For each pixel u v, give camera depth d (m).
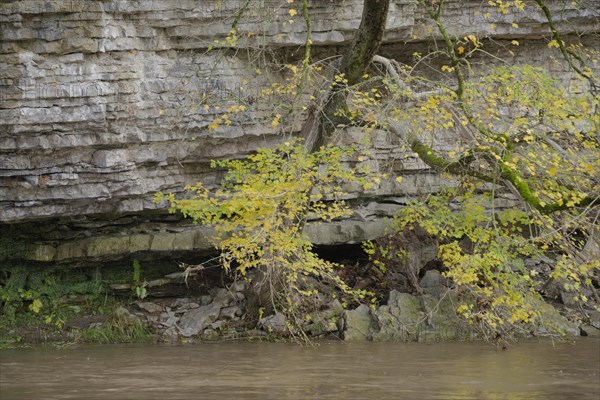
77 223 20.17
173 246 20.48
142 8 18.20
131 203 19.36
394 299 19.81
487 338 18.33
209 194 19.88
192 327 19.80
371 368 15.87
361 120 17.94
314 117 18.33
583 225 16.88
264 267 19.50
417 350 17.86
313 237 20.95
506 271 17.14
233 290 20.64
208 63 19.11
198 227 20.88
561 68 21.72
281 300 19.25
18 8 17.16
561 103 16.23
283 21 19.22
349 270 21.61
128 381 14.63
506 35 20.94
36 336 19.48
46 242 20.09
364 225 21.20
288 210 16.80
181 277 21.03
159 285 20.94
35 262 20.39
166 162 19.20
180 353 17.64
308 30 17.08
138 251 20.39
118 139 18.39
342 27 19.47
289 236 16.77
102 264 20.83
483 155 16.58
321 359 16.84
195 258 21.34
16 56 17.41
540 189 16.66
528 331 18.86
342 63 17.92
